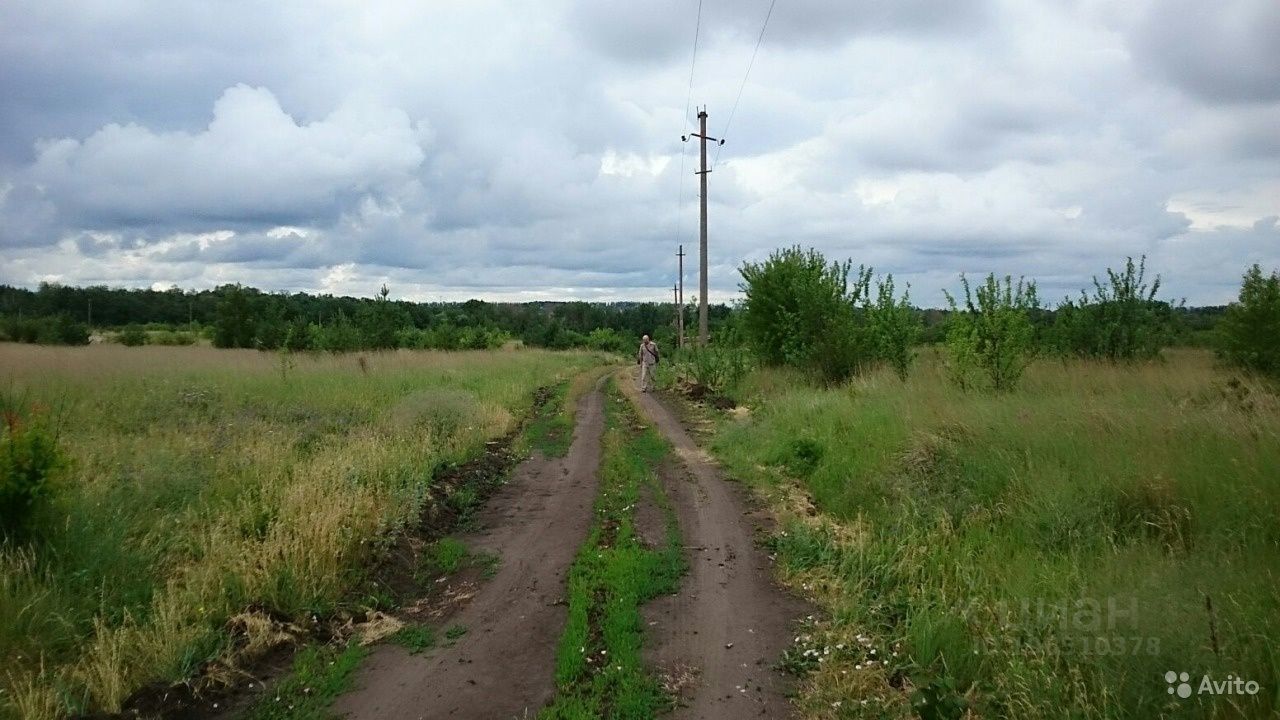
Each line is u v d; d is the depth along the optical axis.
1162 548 5.73
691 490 9.61
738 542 7.46
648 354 22.86
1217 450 6.69
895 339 16.48
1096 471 6.88
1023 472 7.30
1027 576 5.40
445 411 13.26
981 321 12.34
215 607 5.36
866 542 6.78
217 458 9.36
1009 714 3.96
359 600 5.93
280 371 19.62
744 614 5.68
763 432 12.45
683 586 6.26
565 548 7.30
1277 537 5.35
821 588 6.15
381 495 8.00
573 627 5.34
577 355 48.59
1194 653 3.79
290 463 9.33
